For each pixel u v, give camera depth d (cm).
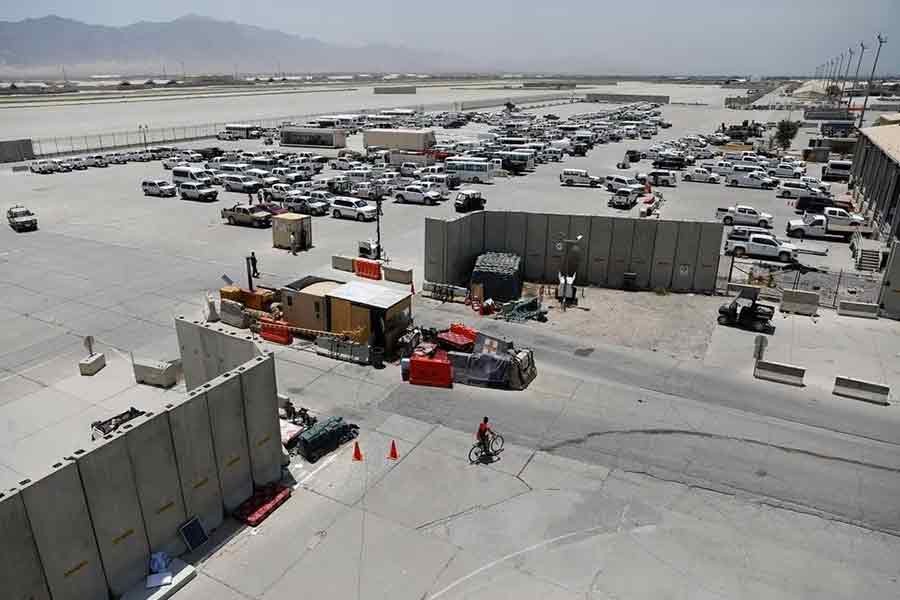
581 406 2270
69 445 1973
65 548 1254
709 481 1862
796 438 2094
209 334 2012
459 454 1970
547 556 1554
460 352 2566
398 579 1469
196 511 1565
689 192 6706
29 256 3975
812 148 9288
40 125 11938
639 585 1470
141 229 4744
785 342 2859
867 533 1664
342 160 7800
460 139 10294
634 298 3444
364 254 3969
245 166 6788
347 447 1995
